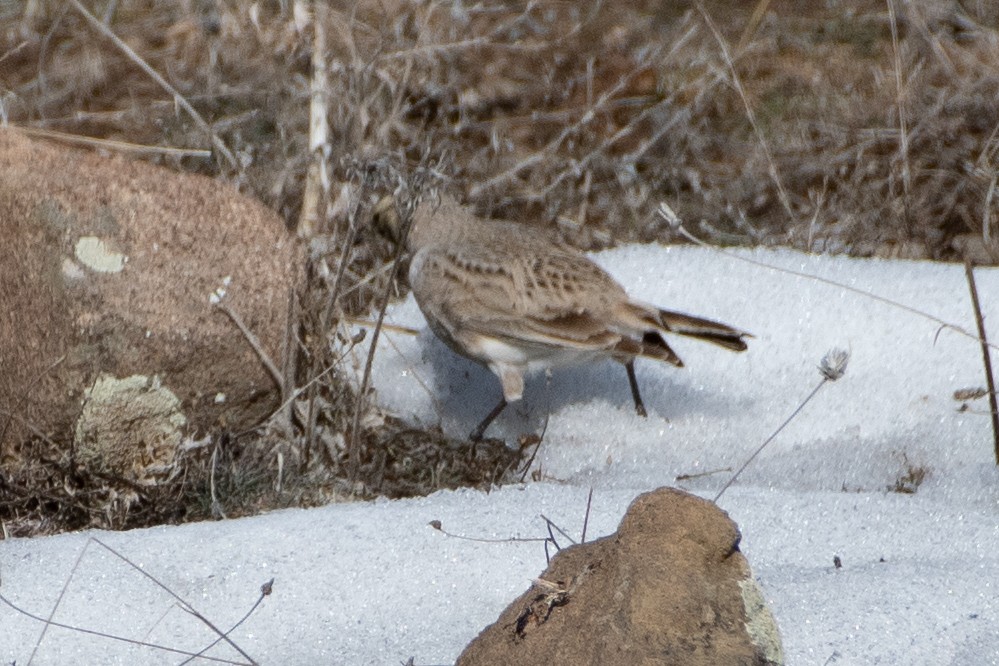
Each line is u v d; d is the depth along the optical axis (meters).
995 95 14.59
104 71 15.86
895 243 13.45
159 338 9.21
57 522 9.09
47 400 9.19
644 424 10.84
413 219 11.10
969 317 11.66
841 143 14.57
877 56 16.41
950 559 7.88
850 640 6.77
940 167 14.17
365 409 10.44
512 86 15.80
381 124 13.57
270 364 9.63
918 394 10.77
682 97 15.83
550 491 9.08
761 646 5.61
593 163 14.61
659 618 5.60
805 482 9.96
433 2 15.18
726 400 11.06
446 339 10.89
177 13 16.80
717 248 13.05
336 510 8.70
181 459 9.44
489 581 7.68
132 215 9.31
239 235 9.57
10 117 14.99
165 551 7.97
